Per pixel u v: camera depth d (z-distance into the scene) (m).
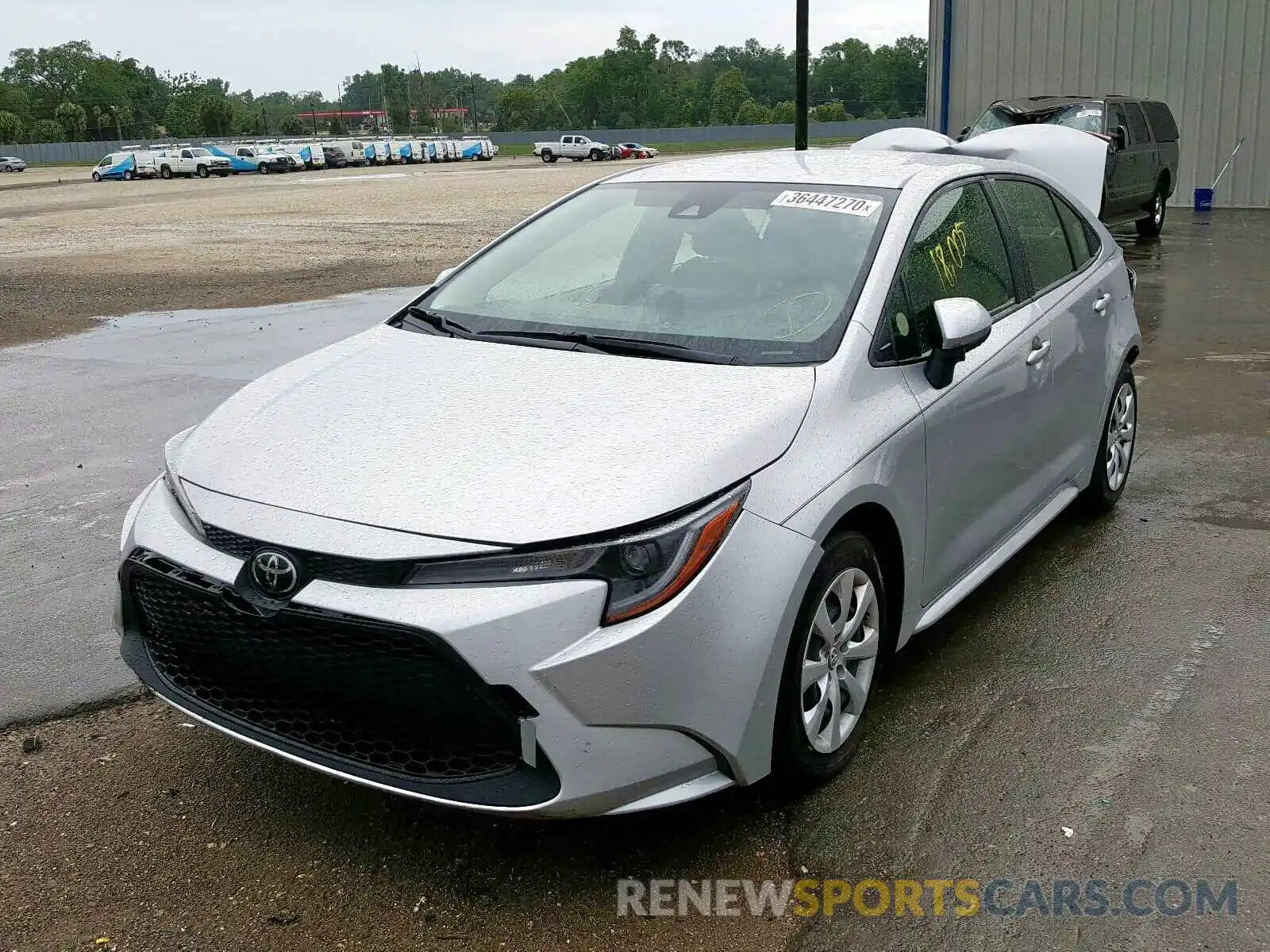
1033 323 4.34
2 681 3.95
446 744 2.69
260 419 3.29
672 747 2.72
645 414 3.03
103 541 5.29
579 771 2.62
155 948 2.64
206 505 2.95
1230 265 14.17
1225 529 5.27
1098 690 3.80
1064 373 4.57
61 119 148.75
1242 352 9.13
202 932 2.69
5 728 3.63
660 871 2.91
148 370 9.14
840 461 3.09
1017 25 23.48
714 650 2.71
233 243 20.41
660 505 2.69
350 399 3.31
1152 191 16.89
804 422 3.08
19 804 3.22
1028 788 3.25
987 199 4.38
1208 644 4.12
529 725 2.59
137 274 15.75
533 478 2.78
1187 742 3.47
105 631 4.35
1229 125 22.25
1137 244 16.72
